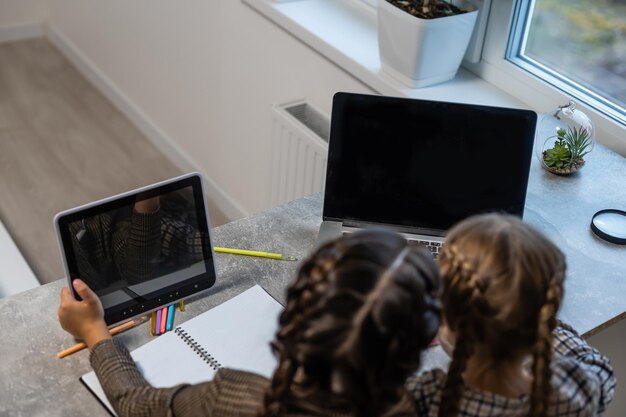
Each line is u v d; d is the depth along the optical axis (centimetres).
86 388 128
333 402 82
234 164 299
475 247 92
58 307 143
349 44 226
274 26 250
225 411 96
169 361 133
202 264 146
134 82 351
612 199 170
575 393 101
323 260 83
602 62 192
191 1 287
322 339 79
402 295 79
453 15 194
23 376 129
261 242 160
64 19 397
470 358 97
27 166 328
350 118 154
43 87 381
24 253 285
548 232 160
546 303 92
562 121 180
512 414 95
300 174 237
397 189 156
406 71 204
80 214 133
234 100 285
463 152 154
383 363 80
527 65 205
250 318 143
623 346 182
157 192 138
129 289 141
